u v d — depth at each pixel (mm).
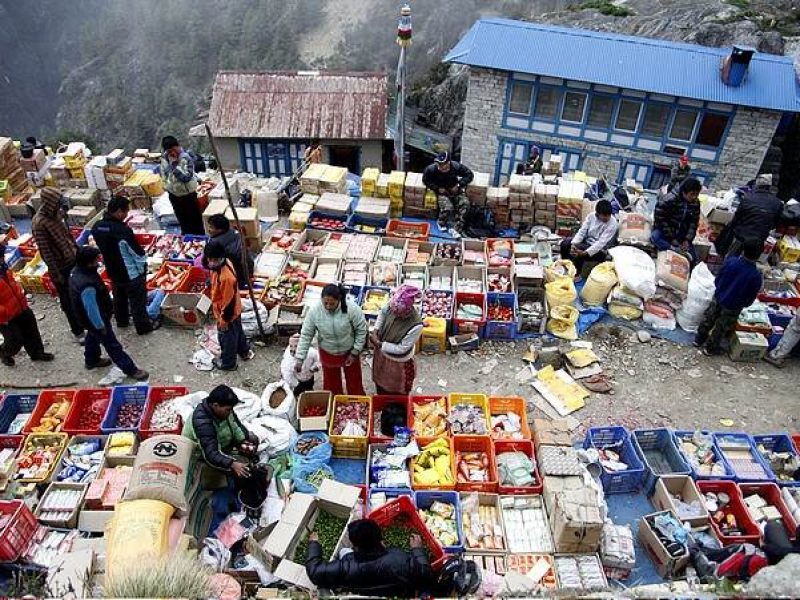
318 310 6199
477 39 17438
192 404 6438
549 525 5648
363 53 45375
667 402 7414
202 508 5504
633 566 5469
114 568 4410
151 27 56594
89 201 10406
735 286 7297
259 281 8594
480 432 6516
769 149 17688
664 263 8586
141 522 4676
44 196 7031
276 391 6715
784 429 7121
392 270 8758
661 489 5953
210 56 52500
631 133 17141
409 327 6188
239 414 6324
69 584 4598
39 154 11039
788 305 8633
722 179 16984
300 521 5207
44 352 7645
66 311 7676
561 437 6152
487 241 9352
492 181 19156
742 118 16031
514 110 17766
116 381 7312
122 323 8117
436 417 6590
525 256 9133
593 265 9039
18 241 9141
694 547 5434
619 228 9461
